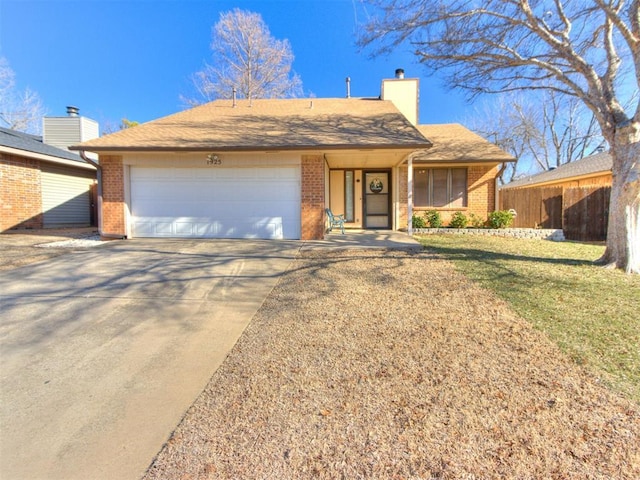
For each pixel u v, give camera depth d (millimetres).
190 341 3584
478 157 11758
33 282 5527
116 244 8797
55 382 2814
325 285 5438
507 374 2869
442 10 7512
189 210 9820
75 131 15891
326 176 11391
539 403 2484
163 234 9898
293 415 2383
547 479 1841
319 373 2924
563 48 6762
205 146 8875
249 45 24562
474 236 10992
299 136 9688
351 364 3070
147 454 2037
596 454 2008
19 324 3975
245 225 9789
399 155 10234
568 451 2033
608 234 6613
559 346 3334
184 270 6309
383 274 5992
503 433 2189
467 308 4387
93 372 2973
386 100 13742
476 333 3660
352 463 1962
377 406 2475
